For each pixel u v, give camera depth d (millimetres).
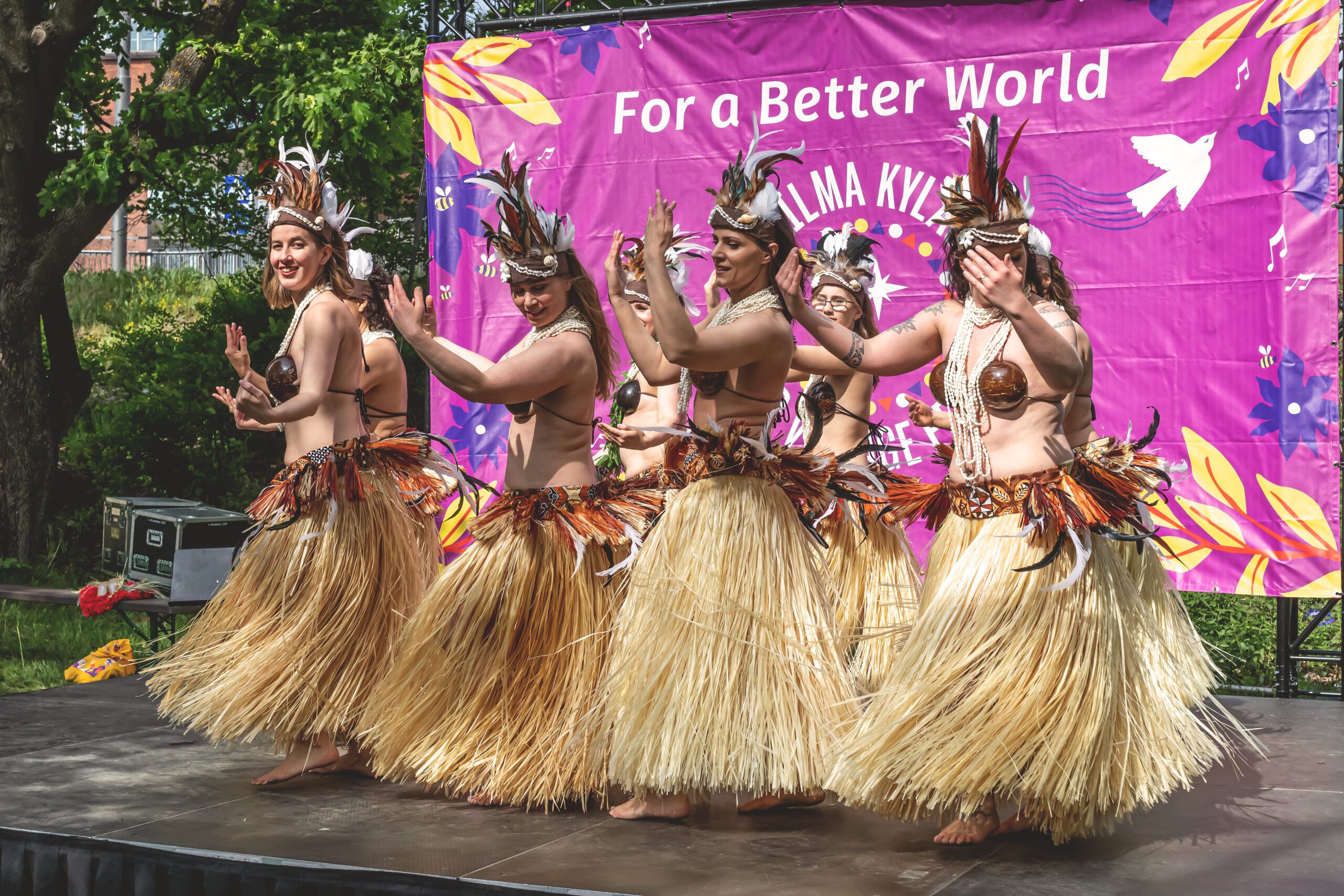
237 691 3330
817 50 5270
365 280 4227
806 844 2871
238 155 9594
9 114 8945
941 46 5113
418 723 3240
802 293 2953
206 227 12070
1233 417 4762
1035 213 4996
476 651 3232
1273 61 4691
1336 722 4242
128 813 3137
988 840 2883
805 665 2947
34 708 4520
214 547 5789
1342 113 4750
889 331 3061
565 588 3229
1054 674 2688
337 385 3588
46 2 9773
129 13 10883
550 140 5629
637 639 3010
